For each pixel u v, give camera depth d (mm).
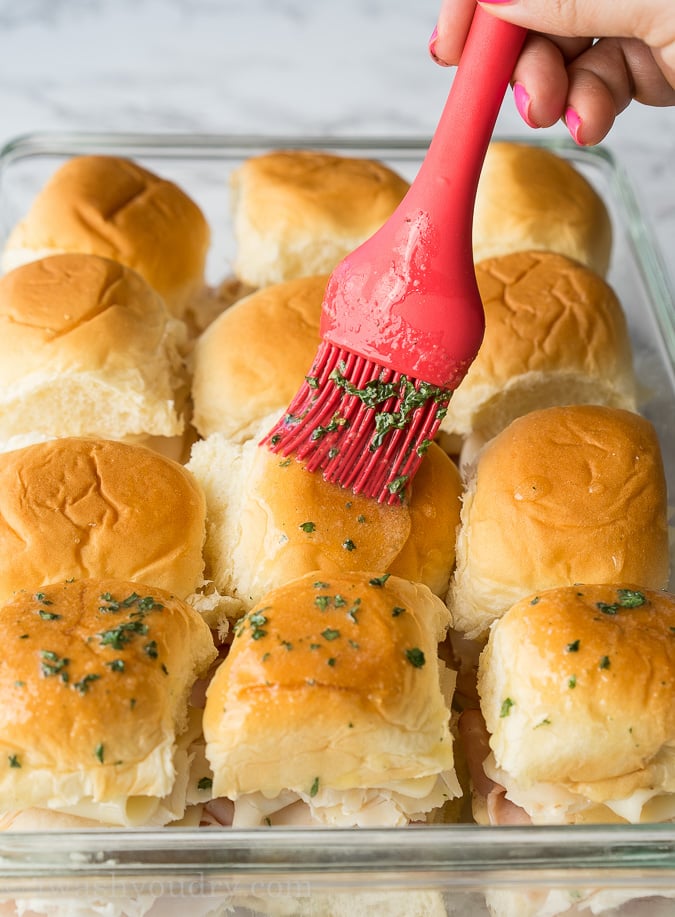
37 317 453
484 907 368
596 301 488
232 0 825
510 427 434
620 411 437
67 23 795
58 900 360
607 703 363
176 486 410
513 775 368
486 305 481
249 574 407
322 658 359
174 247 525
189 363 490
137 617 369
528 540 405
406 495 410
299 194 539
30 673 354
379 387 393
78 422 459
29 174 591
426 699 366
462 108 383
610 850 357
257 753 357
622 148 720
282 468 406
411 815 376
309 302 481
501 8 376
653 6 385
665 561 416
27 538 391
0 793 351
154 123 721
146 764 355
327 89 763
